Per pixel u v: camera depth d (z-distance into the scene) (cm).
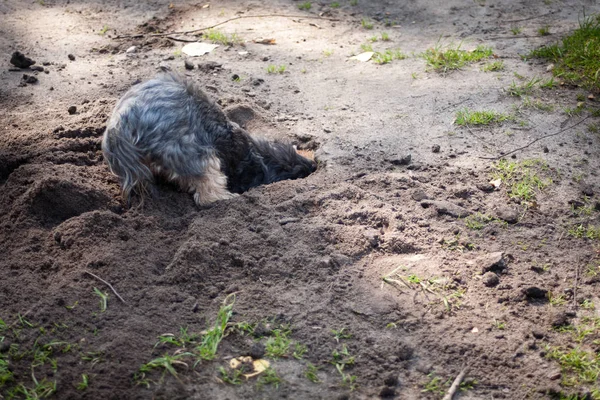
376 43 302
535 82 272
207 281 208
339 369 193
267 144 242
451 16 321
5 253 215
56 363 192
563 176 238
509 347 198
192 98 236
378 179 235
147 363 192
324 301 204
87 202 225
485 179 237
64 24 314
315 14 325
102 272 208
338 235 218
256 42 302
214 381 191
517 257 216
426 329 201
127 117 228
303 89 274
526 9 323
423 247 218
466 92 271
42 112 258
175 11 327
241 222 221
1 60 288
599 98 267
